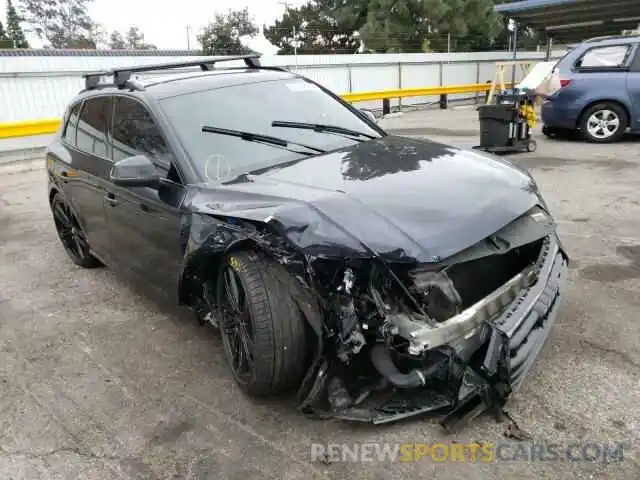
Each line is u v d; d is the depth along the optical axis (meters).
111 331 4.19
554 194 6.96
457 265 2.81
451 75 22.70
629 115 9.92
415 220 2.65
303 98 4.28
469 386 2.57
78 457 2.85
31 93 13.06
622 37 10.06
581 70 10.28
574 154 9.40
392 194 2.87
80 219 5.04
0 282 5.39
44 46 43.44
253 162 3.56
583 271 4.52
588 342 3.45
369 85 20.19
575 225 5.70
